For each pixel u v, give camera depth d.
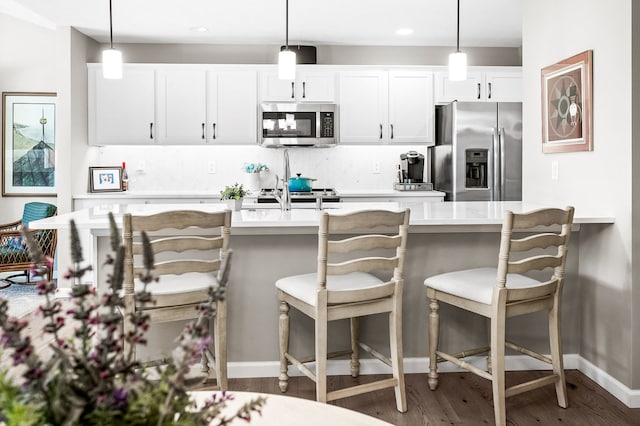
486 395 2.88
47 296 0.78
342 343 3.14
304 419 1.29
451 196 5.21
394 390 2.94
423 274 3.13
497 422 2.51
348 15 4.70
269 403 1.38
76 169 5.18
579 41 3.19
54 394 0.75
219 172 5.82
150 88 5.41
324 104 5.48
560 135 3.39
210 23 4.95
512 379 3.09
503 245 2.46
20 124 6.07
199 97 5.44
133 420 0.76
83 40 5.29
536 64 3.72
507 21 4.89
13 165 6.09
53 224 2.64
